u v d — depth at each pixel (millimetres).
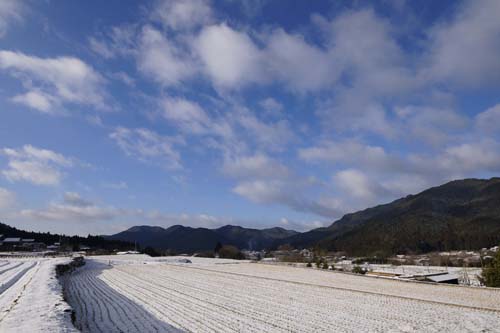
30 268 53781
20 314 15703
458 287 39406
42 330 12805
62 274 48031
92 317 20578
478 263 88000
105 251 155000
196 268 68875
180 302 27266
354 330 18891
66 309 17281
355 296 31812
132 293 32531
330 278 49781
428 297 31766
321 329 19000
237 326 19141
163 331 17422
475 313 23797
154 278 48469
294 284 41750
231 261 98438
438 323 20672
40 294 22453
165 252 163625
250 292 34156
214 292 33969
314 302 28281
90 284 40188
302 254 147375
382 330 18953
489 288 38031
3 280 34812
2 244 175500
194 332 17469
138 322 19422
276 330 18531
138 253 143125
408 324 20375
